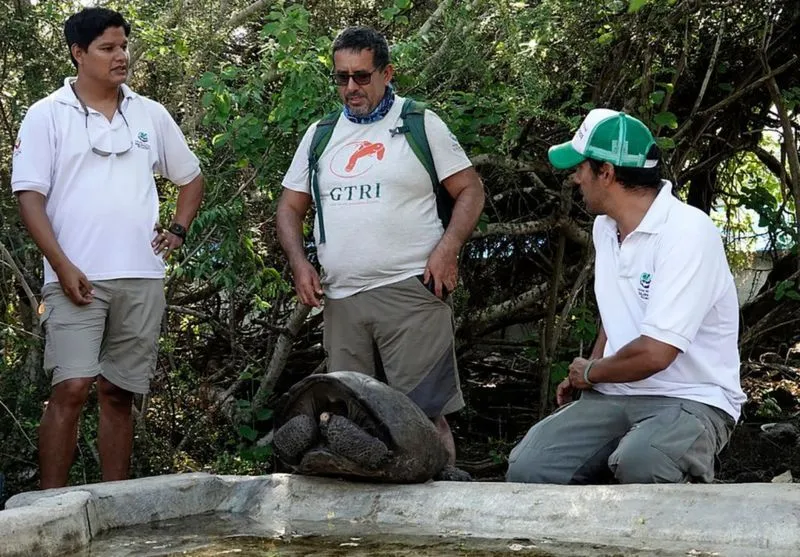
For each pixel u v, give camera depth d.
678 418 3.48
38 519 3.03
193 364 6.28
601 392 3.74
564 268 6.25
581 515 3.12
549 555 2.92
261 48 5.18
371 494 3.46
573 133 5.51
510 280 6.28
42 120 3.95
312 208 5.50
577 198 5.82
